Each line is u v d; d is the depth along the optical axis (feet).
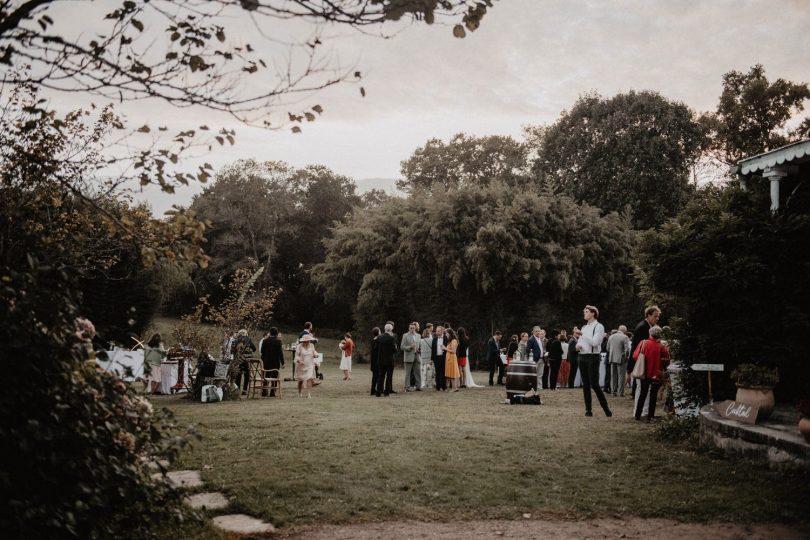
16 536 12.85
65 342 14.66
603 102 133.59
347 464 25.95
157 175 16.84
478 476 24.59
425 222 112.78
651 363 38.86
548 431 34.50
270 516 19.53
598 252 110.63
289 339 164.04
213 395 51.11
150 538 16.38
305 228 205.87
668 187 125.08
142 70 15.17
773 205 39.17
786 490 22.26
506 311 113.09
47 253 16.84
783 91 138.51
